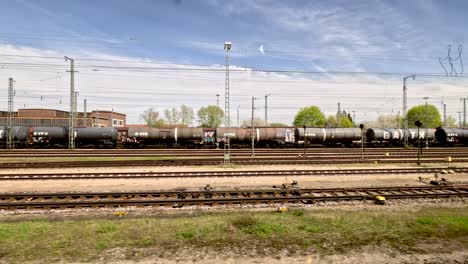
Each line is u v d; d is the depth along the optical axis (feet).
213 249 24.11
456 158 87.51
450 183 51.16
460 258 22.53
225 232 27.84
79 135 126.41
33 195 41.88
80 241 25.61
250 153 103.81
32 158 86.38
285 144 137.28
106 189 48.26
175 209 37.78
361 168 68.85
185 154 98.99
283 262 21.86
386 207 38.78
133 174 58.85
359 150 119.14
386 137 142.20
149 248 24.26
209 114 318.86
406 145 140.87
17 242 25.34
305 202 40.68
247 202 40.45
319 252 23.47
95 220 32.76
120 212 35.78
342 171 63.36
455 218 31.58
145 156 93.86
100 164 72.18
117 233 27.55
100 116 294.25
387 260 22.12
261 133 134.51
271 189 46.70
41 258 22.35
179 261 22.03
